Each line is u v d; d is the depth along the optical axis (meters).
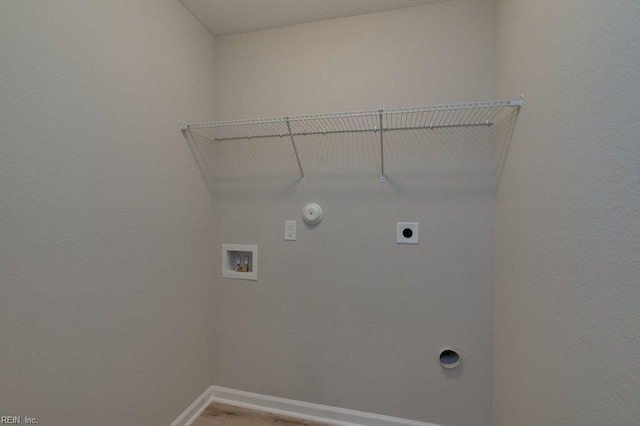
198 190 1.66
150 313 1.32
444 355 1.50
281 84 1.70
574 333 0.75
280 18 1.61
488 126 1.42
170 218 1.44
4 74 0.78
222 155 1.80
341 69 1.61
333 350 1.64
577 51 0.75
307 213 1.63
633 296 0.56
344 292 1.62
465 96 1.44
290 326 1.70
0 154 0.78
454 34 1.45
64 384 0.95
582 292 0.72
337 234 1.63
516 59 1.15
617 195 0.60
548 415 0.88
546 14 0.91
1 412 0.79
